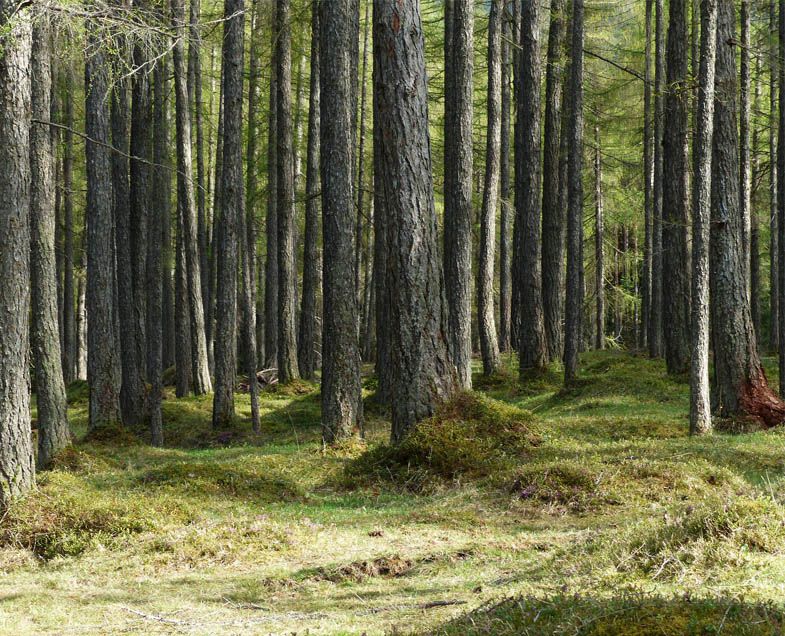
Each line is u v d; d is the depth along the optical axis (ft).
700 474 30.07
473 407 36.88
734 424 44.39
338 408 45.44
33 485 28.14
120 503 27.91
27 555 24.68
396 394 37.09
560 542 22.82
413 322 36.70
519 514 27.71
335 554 23.13
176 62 78.02
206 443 60.59
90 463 41.24
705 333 40.42
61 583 21.48
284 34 77.87
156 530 26.13
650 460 32.63
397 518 27.94
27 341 28.14
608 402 56.75
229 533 25.38
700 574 14.94
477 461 33.96
